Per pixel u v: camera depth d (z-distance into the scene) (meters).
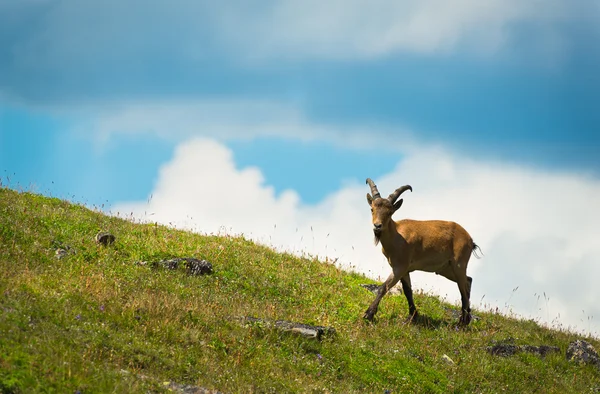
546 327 82.19
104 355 42.31
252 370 47.19
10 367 36.28
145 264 67.38
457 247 73.94
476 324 76.62
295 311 65.50
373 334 63.75
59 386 36.41
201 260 70.06
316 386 47.78
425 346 63.16
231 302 62.75
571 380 63.47
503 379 60.69
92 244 68.62
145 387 39.81
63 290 50.47
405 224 72.12
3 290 45.41
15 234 64.56
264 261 79.06
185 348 47.44
